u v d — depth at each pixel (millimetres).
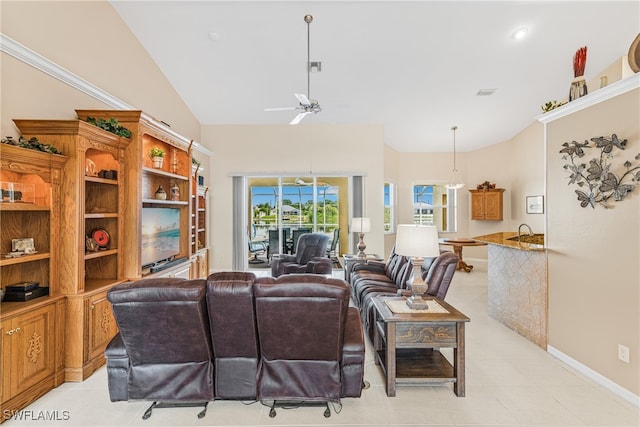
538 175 6672
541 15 3799
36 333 2299
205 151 6508
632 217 2252
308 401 2213
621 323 2338
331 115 6348
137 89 4383
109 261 3227
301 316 1950
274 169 6824
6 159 2139
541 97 5586
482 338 3451
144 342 2010
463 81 5098
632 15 3764
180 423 2064
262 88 5477
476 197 7980
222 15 3959
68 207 2578
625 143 2289
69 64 3162
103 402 2283
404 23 3963
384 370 2559
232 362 2121
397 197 8344
